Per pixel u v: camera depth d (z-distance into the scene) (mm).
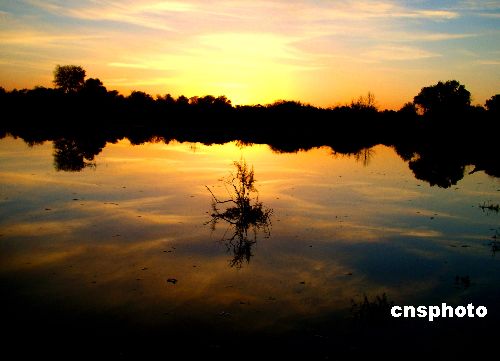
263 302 7953
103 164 25000
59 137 41938
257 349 6383
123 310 7488
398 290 8609
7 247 10523
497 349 6457
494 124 53094
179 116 74250
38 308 7484
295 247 11156
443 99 65750
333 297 8242
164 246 10945
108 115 72500
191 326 7012
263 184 20062
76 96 71188
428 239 12070
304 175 23156
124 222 12961
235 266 9734
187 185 19109
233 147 38812
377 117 72500
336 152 37625
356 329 7016
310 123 72125
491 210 15664
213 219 13594
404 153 38062
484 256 10672
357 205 16203
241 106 76875
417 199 17594
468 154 37281
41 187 17781
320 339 6691
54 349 6254
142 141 41781
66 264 9547
